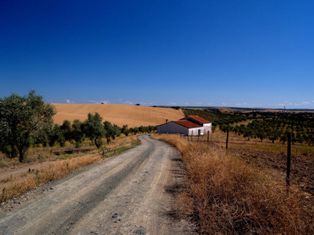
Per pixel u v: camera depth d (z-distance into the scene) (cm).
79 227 613
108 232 587
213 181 846
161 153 2352
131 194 904
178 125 7706
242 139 6184
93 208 752
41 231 590
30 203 800
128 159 1900
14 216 686
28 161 2294
